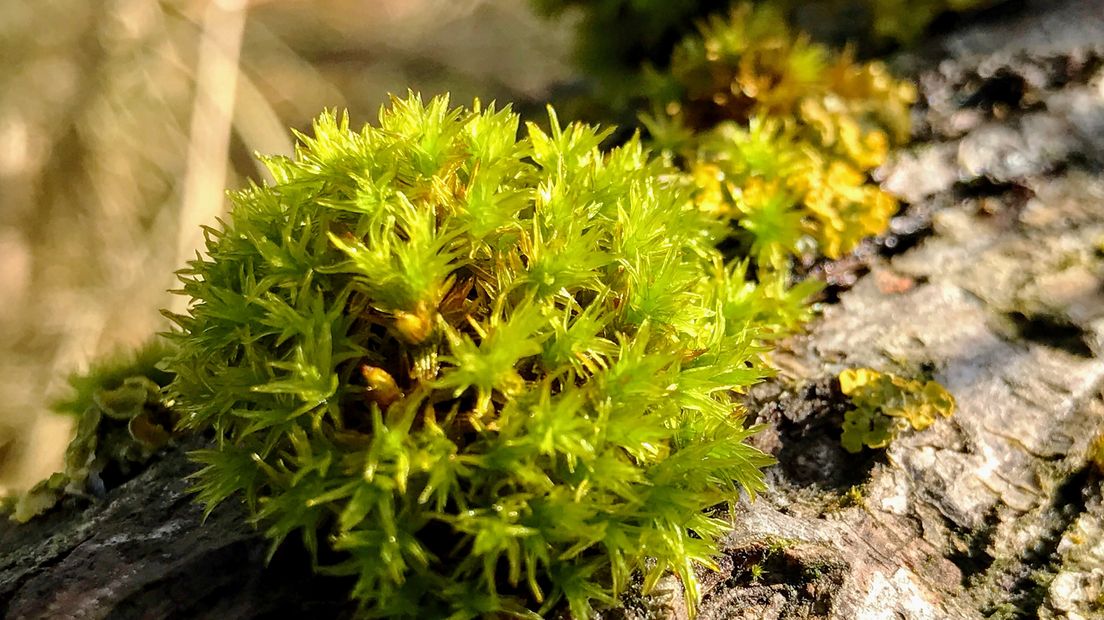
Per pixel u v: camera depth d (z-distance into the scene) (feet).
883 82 0.25
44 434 0.44
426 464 0.16
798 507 0.19
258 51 0.64
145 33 0.54
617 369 0.17
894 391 0.20
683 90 0.25
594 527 0.16
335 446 0.16
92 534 0.19
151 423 0.21
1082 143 0.24
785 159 0.22
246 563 0.18
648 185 0.19
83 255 0.51
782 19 0.30
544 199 0.18
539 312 0.17
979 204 0.23
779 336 0.21
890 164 0.24
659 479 0.17
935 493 0.19
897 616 0.18
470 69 0.63
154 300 0.49
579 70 0.37
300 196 0.18
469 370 0.16
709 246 0.20
